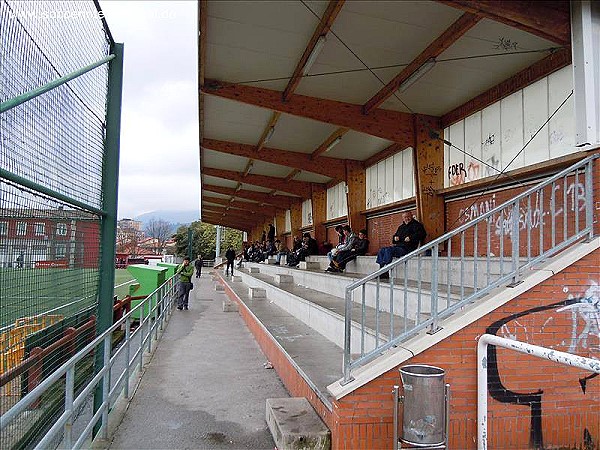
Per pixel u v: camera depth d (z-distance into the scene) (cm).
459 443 414
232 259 2967
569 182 685
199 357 827
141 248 8712
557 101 714
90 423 403
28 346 347
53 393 467
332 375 522
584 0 499
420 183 1026
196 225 7375
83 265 460
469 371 421
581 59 496
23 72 293
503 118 840
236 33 719
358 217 1528
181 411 543
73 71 399
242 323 1237
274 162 1494
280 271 1838
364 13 634
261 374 711
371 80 870
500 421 426
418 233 971
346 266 1330
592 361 283
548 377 433
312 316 864
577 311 440
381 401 404
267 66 834
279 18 669
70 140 403
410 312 688
